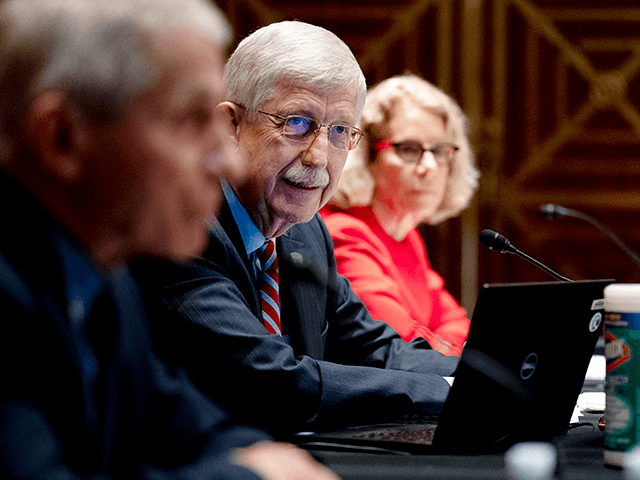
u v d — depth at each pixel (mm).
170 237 1597
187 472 1646
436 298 5355
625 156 12539
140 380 1983
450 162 5305
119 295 1970
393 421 2805
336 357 3525
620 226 12531
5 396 1485
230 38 1636
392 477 1896
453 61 12508
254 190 3057
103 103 1476
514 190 12523
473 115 12469
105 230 1591
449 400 2160
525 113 12562
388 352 3473
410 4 12477
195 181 1572
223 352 2670
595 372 3773
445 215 5559
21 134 1511
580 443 2410
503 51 12523
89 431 1708
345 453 2219
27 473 1412
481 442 2285
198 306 2711
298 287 3352
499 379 2227
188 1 1562
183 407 2102
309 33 3049
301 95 2975
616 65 12578
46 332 1563
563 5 12586
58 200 1581
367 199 5062
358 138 3238
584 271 12500
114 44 1476
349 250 4715
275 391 2635
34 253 1584
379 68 12531
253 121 3016
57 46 1476
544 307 2283
